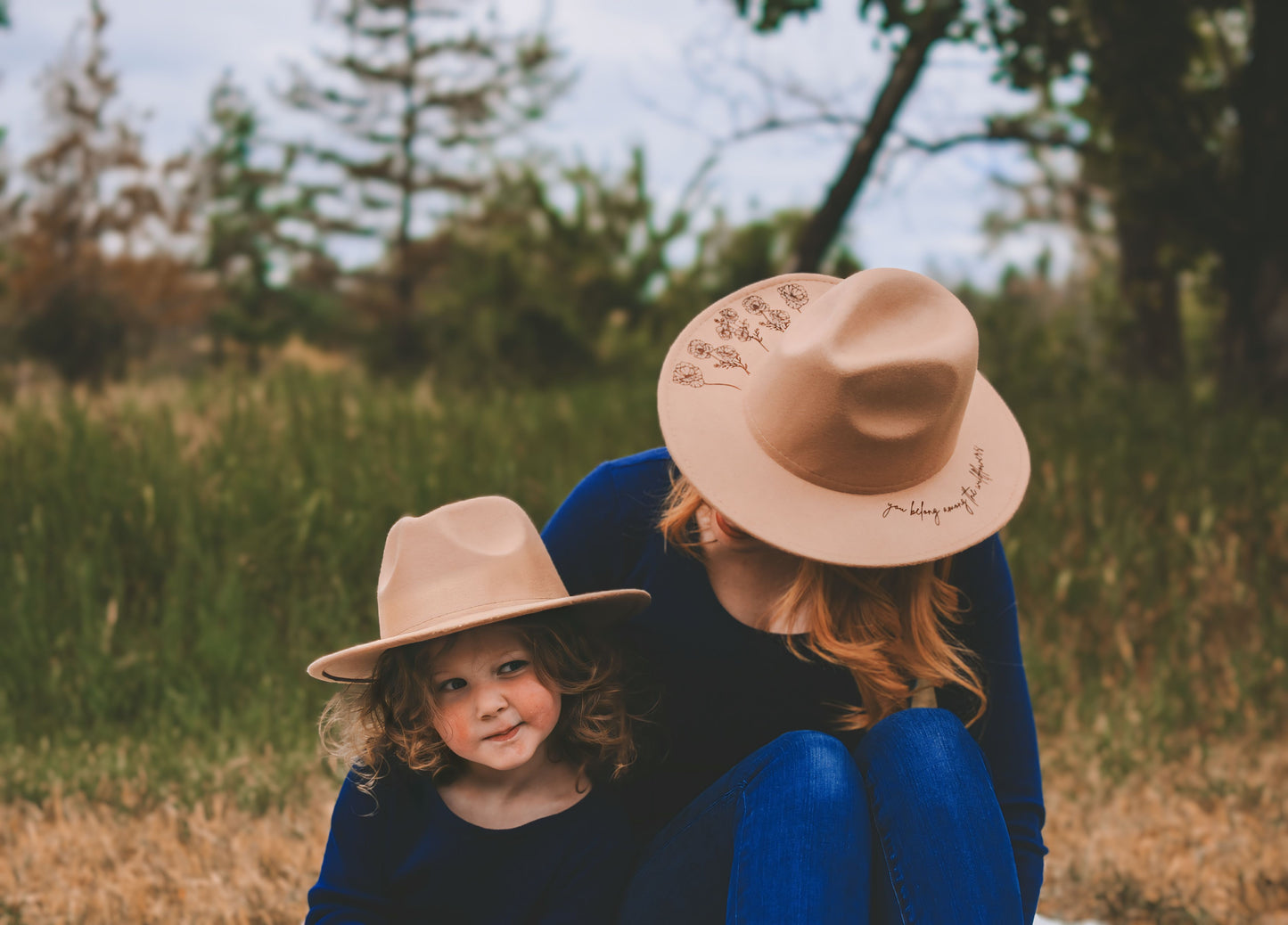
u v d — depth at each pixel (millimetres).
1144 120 7441
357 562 4473
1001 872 1616
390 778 1828
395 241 33469
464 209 28062
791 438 1709
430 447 5406
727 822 1729
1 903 2676
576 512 1946
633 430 6180
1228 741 3936
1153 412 6863
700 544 1858
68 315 20984
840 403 1659
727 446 1752
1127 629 4473
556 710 1819
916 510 1727
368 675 1922
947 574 1896
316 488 4852
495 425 6035
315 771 3523
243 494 4750
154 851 2977
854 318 1679
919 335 1687
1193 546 4637
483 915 1830
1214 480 5344
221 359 27469
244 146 32250
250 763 3461
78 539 4461
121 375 20359
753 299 1923
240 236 30938
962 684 1865
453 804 1831
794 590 1789
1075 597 4562
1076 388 7969
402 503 4715
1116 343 11500
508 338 13953
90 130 24609
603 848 1859
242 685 3980
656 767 2004
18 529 4527
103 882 2783
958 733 1730
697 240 15047
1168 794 3543
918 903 1602
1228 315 7859
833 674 1890
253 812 3266
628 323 15102
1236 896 2879
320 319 30938
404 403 6441
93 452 4949
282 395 6496
